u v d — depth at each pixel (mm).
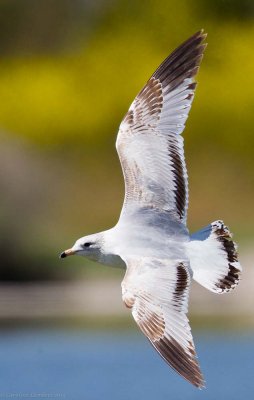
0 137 30594
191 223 33781
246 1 40844
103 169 34781
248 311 23266
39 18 45875
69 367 18500
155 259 10430
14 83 43531
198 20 40688
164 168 10961
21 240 25953
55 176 30797
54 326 21672
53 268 25703
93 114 41969
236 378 17922
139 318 9852
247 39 40844
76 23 45875
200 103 40344
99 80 42531
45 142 40562
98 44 43625
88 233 30109
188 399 17031
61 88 42844
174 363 9688
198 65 11336
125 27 42281
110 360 19000
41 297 24391
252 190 36156
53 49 45719
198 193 35688
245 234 30062
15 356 19203
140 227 10766
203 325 21438
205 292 24422
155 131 11102
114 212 32031
